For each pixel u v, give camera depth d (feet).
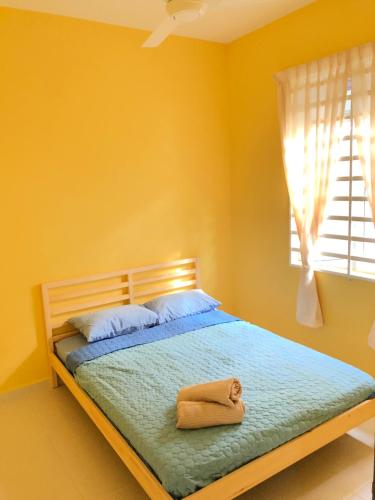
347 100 9.30
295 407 6.66
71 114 10.19
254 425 6.23
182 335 9.98
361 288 9.65
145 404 7.03
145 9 9.58
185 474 5.40
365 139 8.80
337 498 6.63
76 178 10.46
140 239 11.65
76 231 10.62
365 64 8.64
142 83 11.14
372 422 8.57
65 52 9.94
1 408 9.71
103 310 10.46
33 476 7.45
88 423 9.05
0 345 9.95
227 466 5.71
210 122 12.51
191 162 12.31
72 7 9.36
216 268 13.29
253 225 12.53
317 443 6.59
